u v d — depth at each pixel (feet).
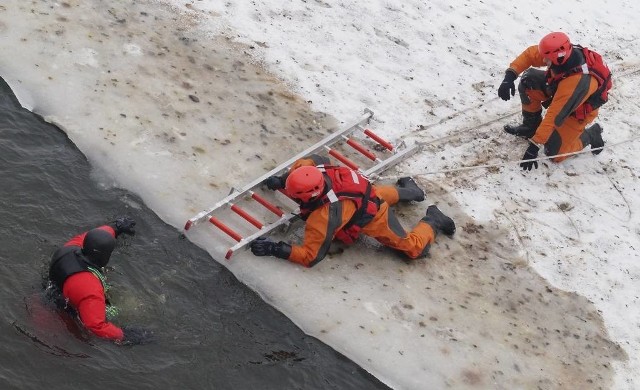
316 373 36.94
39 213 39.32
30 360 33.30
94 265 34.53
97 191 41.81
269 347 37.29
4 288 35.42
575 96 45.32
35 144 43.11
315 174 38.34
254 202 43.62
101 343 34.63
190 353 35.73
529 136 51.26
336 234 41.04
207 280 39.19
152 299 37.42
